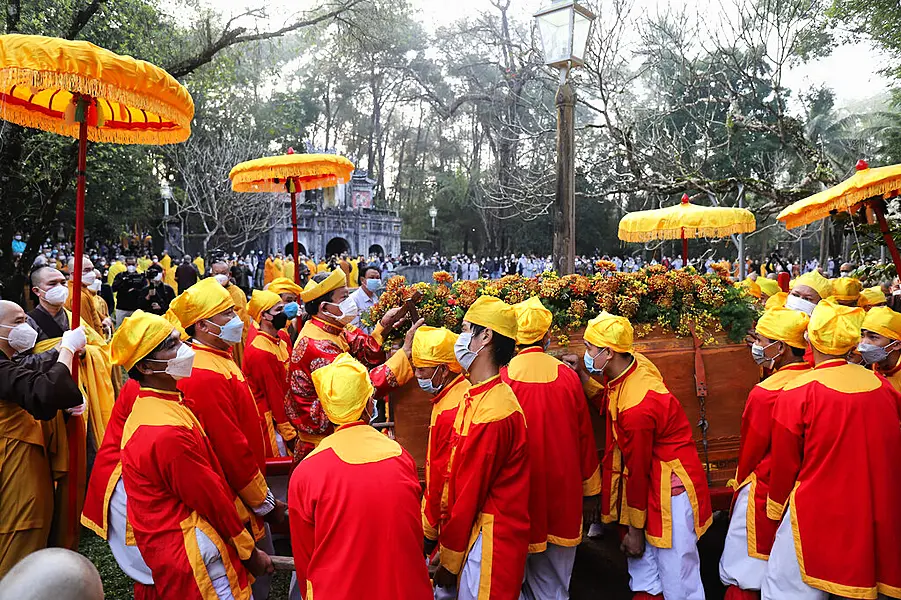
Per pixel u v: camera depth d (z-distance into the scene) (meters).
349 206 44.75
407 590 2.25
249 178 5.84
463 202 44.47
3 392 3.45
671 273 4.22
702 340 4.16
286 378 5.30
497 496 2.92
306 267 24.91
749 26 11.85
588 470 3.61
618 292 4.12
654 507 3.50
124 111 4.11
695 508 3.49
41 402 3.41
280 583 4.39
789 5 11.84
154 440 2.71
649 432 3.45
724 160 22.70
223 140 29.80
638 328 4.14
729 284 4.26
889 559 2.95
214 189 27.89
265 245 40.12
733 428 4.15
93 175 18.50
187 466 2.73
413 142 57.31
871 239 6.67
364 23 16.41
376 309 4.44
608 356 3.54
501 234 42.66
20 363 3.59
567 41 6.01
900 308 6.47
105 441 3.16
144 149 26.50
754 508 3.42
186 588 2.70
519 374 3.40
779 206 9.23
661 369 4.11
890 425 3.03
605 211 41.94
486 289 4.23
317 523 2.33
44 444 3.79
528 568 3.47
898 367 4.11
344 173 5.88
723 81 11.67
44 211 9.87
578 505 3.36
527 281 4.25
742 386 4.16
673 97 15.79
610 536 4.96
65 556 1.35
